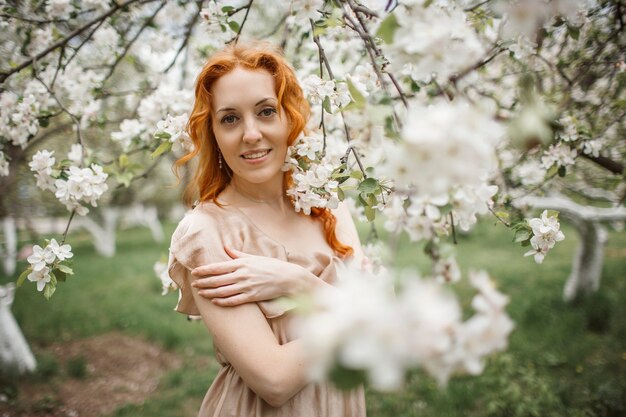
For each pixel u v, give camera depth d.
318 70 2.36
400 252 8.81
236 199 1.55
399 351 0.55
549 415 3.13
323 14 1.66
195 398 3.81
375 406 3.47
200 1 2.49
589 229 5.30
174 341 4.96
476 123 0.64
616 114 2.48
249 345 1.23
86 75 2.42
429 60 0.81
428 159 0.61
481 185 0.88
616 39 2.12
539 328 4.79
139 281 8.05
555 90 2.29
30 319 5.72
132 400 3.80
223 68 1.41
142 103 2.33
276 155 1.46
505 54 1.67
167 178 10.60
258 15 4.38
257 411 1.33
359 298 0.57
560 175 2.04
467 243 10.29
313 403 1.35
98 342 5.00
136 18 2.75
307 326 0.58
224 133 1.42
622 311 5.10
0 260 8.95
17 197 4.72
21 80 2.44
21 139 2.13
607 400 3.27
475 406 3.38
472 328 0.58
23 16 2.29
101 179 1.87
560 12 1.45
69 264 1.72
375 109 0.89
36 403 3.61
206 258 1.34
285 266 1.32
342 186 1.50
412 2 0.88
